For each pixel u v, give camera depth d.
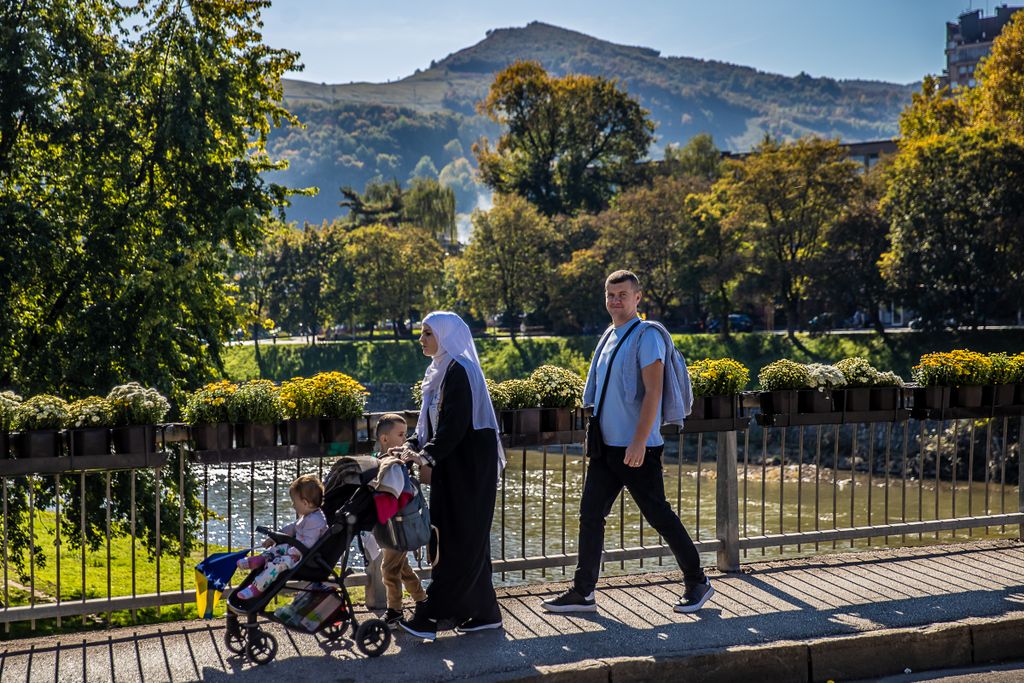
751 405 6.84
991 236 43.66
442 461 5.32
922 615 5.73
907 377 47.75
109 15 17.55
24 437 5.38
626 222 64.44
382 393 72.12
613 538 17.11
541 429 6.35
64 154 16.55
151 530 14.12
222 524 20.08
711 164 92.62
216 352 17.41
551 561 6.40
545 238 71.38
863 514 22.16
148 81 17.02
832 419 6.97
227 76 17.55
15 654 5.07
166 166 16.98
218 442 5.61
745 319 72.44
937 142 46.09
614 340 5.70
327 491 5.21
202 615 4.99
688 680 5.00
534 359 66.12
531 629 5.51
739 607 5.92
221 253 16.91
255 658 4.93
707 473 33.22
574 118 87.38
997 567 6.93
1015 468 30.55
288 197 18.62
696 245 60.62
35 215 15.31
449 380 5.23
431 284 82.50
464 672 4.82
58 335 15.80
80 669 4.86
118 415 5.50
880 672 5.35
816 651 5.23
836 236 53.06
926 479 31.50
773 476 32.66
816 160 54.56
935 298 46.34
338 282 81.00
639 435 5.46
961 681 5.20
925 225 45.94
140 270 15.82
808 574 6.74
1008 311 45.81
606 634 5.40
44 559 13.70
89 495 13.74
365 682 4.68
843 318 53.91
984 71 47.53
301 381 5.85
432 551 5.33
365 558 5.85
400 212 112.50
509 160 90.38
